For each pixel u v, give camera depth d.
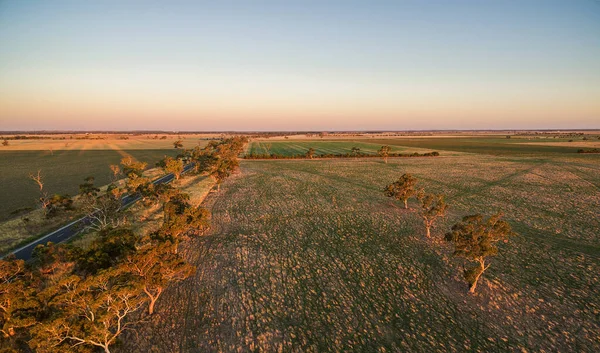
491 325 20.95
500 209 46.50
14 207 48.34
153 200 41.00
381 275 27.45
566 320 21.20
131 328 20.27
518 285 25.42
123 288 16.09
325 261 30.06
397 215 44.00
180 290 24.88
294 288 25.41
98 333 15.58
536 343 19.22
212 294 24.38
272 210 47.25
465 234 24.12
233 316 21.77
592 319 21.20
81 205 40.56
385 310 22.64
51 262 23.70
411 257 30.72
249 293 24.56
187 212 29.88
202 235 36.72
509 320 21.38
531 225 39.22
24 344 17.89
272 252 32.06
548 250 31.75
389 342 19.45
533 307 22.66
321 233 37.41
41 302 16.45
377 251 32.16
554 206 47.47
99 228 36.84
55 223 39.97
